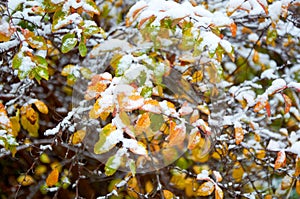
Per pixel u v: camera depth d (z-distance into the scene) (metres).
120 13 1.62
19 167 1.77
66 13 1.12
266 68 1.67
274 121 1.63
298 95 1.65
